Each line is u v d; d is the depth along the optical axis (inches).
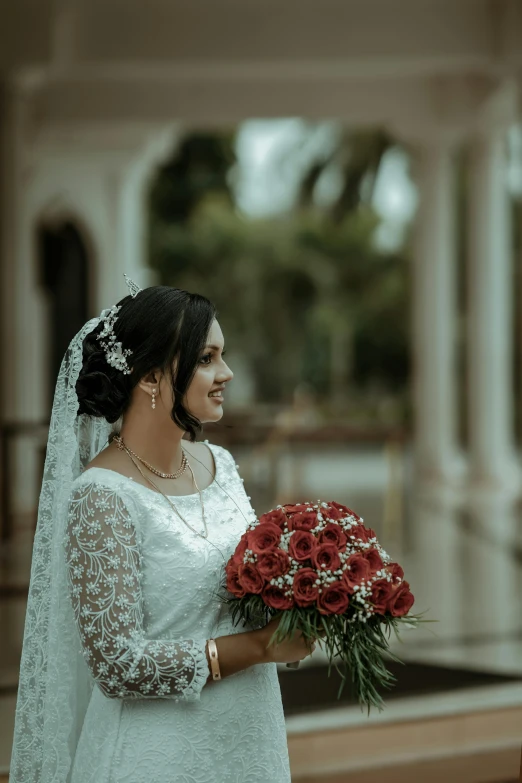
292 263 1039.0
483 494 464.1
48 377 523.5
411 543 323.6
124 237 534.9
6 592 236.7
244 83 445.7
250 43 346.3
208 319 74.4
